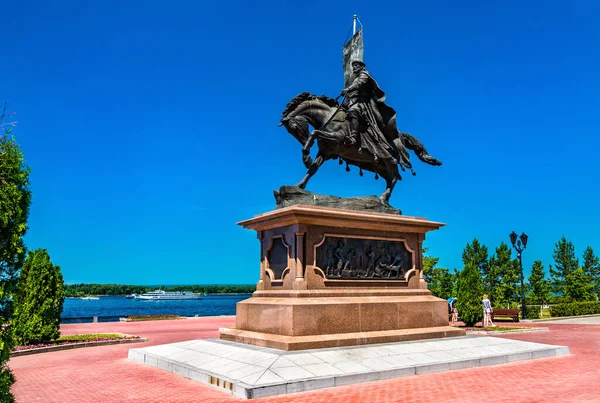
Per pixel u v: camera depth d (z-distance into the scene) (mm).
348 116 13047
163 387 8641
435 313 12516
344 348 10172
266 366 8617
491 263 42625
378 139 13328
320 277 11375
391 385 8516
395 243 12969
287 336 10219
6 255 5879
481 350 11164
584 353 12773
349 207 12570
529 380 9008
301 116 12648
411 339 11539
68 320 29781
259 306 11328
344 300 11203
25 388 9047
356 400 7465
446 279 34469
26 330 15383
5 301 5941
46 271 16172
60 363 12180
